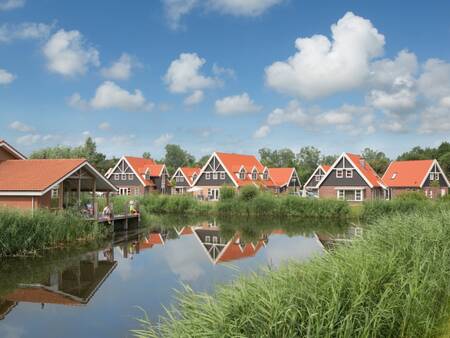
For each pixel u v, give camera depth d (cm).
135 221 3500
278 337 561
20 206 2569
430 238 1057
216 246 2539
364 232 1225
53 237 2261
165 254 2214
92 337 989
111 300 1303
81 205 2966
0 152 2995
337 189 5731
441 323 722
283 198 4928
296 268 783
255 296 632
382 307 651
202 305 638
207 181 6675
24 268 1798
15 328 1058
